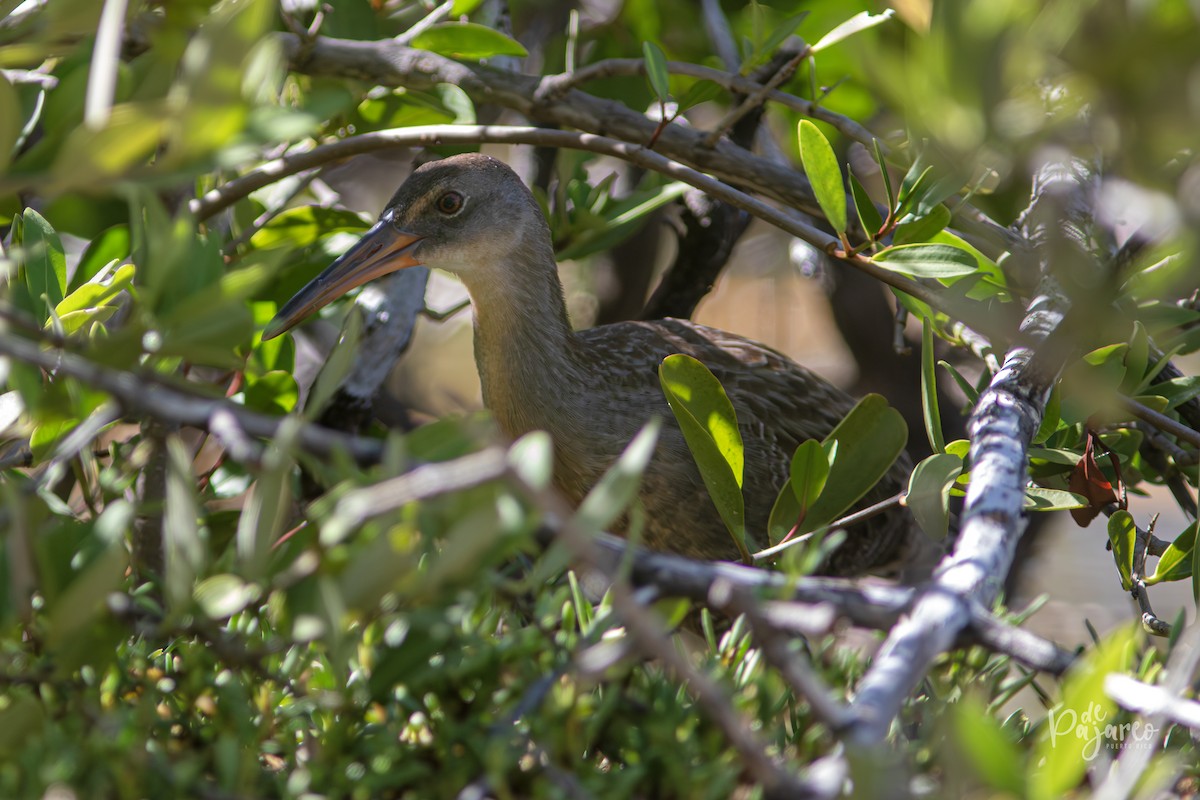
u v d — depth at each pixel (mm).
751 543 4895
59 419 3492
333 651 2658
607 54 9195
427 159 8539
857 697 2676
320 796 2814
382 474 2674
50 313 4074
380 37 7523
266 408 6023
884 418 4578
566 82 6441
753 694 3207
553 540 3027
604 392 7355
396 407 9391
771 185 6598
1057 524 9531
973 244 6605
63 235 7820
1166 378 6328
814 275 9039
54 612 2719
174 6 3652
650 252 11266
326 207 7266
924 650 2740
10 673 3004
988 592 3129
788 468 7535
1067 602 9352
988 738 2350
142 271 3789
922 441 10031
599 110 6629
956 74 2410
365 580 2664
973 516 3418
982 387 6445
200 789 2695
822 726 3082
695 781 2826
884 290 10227
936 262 5062
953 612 2869
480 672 3021
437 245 7230
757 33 6016
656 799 2980
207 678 3090
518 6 10438
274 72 3143
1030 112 2533
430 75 6359
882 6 6539
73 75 3615
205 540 3256
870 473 4625
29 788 2617
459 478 2406
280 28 6730
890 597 3008
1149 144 2455
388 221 7254
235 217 7270
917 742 3148
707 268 8703
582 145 5891
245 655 2998
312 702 3002
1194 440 4844
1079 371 4121
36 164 3088
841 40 5523
